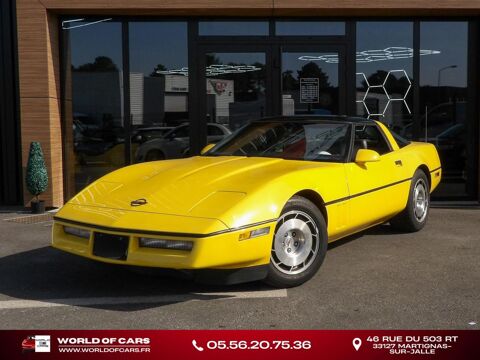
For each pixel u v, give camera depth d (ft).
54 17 28.04
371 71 29.30
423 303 13.35
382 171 18.02
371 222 17.90
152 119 29.37
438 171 22.57
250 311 12.94
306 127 18.08
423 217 21.40
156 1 27.22
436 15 28.63
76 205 14.67
